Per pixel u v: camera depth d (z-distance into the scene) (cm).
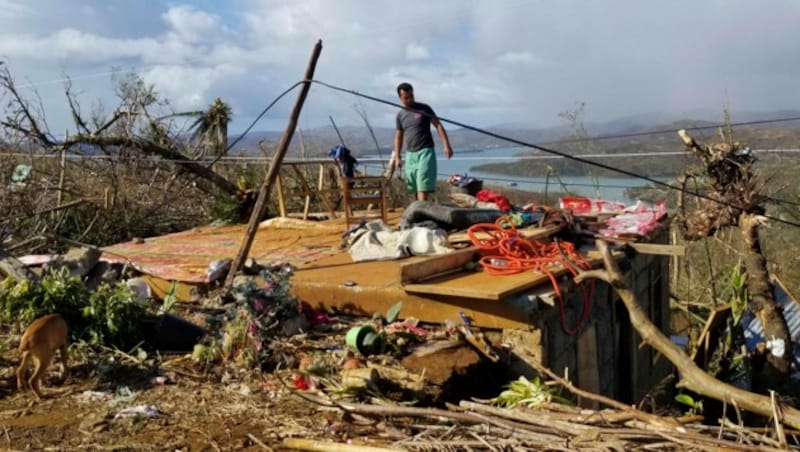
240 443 405
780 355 681
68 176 1195
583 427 381
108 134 1263
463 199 1002
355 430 418
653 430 372
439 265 640
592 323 704
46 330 468
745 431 379
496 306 578
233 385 493
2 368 513
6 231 1002
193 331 572
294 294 646
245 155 1437
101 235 1138
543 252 679
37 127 1169
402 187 1330
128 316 543
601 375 731
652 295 948
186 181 1273
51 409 453
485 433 395
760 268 688
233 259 698
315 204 1255
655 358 927
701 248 1268
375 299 618
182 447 401
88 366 516
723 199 682
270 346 540
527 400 445
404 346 557
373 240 765
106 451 395
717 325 797
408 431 412
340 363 522
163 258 780
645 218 916
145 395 475
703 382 454
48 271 643
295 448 397
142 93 1758
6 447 399
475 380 543
